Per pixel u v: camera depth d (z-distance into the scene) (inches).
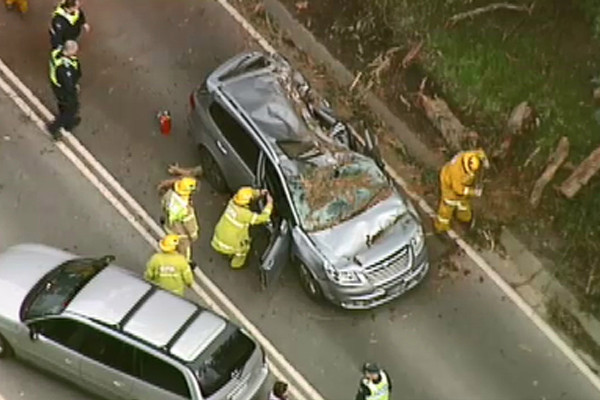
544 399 2496.3
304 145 2637.8
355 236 2554.1
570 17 2950.3
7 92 3004.4
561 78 2898.6
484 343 2578.7
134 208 2800.2
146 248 2736.2
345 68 3065.9
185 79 3048.7
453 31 3024.1
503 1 3011.8
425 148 2910.9
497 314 2628.0
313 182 2596.0
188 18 3169.3
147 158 2888.8
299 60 3088.1
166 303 2361.0
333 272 2517.2
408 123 2952.8
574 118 2834.6
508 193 2802.7
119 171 2861.7
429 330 2596.0
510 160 2839.6
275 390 2258.9
